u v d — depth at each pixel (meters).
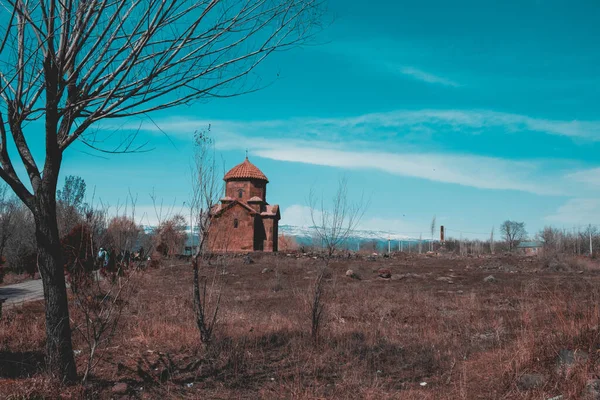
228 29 6.32
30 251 28.95
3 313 12.08
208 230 9.02
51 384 6.29
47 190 6.40
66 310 6.59
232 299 16.84
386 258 45.16
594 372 6.68
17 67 6.30
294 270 29.70
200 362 8.09
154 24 5.88
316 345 9.51
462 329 11.23
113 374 7.43
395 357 8.89
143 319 11.04
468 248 76.12
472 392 6.92
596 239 86.00
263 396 6.84
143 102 6.40
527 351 7.75
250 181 53.56
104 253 10.48
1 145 6.38
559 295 15.49
